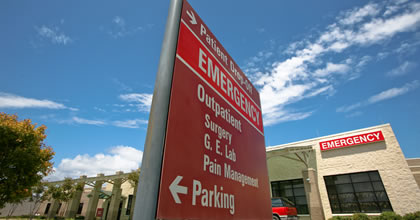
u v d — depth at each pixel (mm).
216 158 2193
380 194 13570
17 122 10219
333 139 16250
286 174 17312
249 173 2861
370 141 14812
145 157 1514
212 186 1978
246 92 3727
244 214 2389
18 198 9734
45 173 10773
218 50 2984
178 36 2121
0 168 8930
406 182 13055
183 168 1679
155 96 1755
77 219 22969
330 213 14539
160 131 1593
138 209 1331
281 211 10438
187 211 1580
